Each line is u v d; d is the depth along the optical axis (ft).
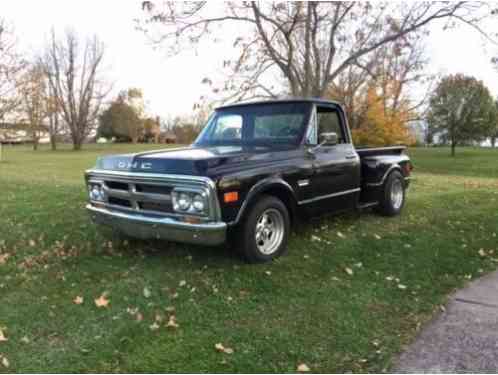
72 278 12.84
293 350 8.73
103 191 13.85
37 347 8.96
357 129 66.13
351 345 8.93
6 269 13.75
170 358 8.46
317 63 41.04
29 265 14.10
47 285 12.35
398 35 39.19
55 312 10.57
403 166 21.84
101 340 9.20
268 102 16.53
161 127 215.10
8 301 11.27
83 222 19.35
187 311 10.55
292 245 15.53
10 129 89.25
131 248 15.58
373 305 10.89
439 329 9.69
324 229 17.85
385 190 20.01
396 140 68.39
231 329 9.62
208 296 11.39
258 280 12.39
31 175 48.49
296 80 40.75
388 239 16.58
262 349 8.78
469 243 16.33
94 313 10.50
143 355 8.58
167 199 12.06
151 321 10.04
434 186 36.01
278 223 14.15
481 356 8.54
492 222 19.63
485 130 105.40
